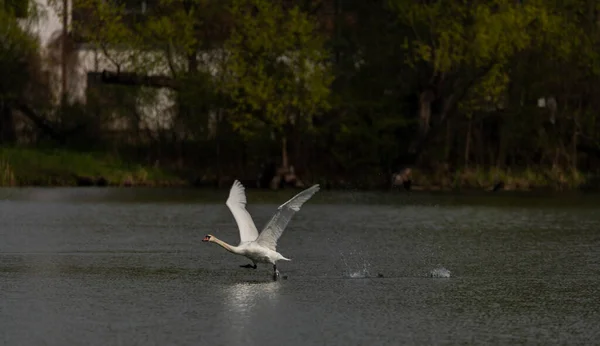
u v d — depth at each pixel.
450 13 66.81
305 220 46.00
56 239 36.41
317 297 24.75
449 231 41.16
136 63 67.38
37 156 66.50
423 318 22.45
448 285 26.77
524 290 26.11
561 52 68.62
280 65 66.94
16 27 67.44
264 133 69.25
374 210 51.75
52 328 21.05
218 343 19.88
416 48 67.00
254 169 70.12
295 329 21.16
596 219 47.03
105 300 24.12
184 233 38.97
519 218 47.38
